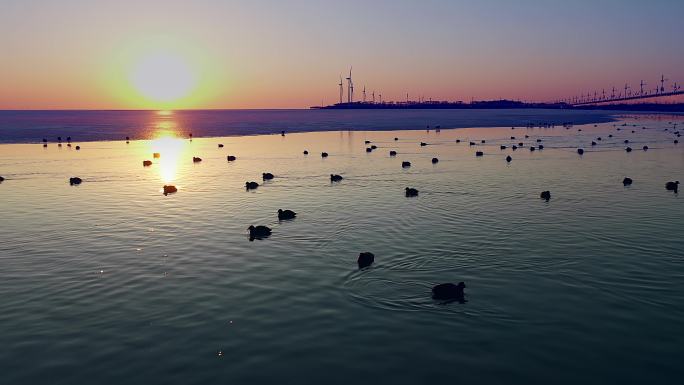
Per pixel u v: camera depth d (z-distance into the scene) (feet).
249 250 78.84
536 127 458.09
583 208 108.06
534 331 51.96
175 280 66.28
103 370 45.21
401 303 58.75
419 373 44.60
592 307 57.36
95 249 80.12
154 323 54.03
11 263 73.51
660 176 155.33
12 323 54.19
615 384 42.98
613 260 72.84
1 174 163.53
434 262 72.43
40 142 297.94
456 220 97.09
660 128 426.92
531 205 111.34
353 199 119.34
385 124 532.73
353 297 60.44
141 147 268.62
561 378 43.86
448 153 231.09
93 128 467.52
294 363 46.19
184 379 43.83
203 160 204.74
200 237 86.63
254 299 59.98
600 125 487.20
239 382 43.34
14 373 44.78
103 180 151.33
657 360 46.47
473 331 52.01
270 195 125.39
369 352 47.98
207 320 54.65
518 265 70.95
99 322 54.34
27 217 102.73
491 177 154.61
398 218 98.99
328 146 272.51
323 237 85.66
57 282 65.87
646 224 93.71
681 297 59.88
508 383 43.14
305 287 63.52
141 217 101.91
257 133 390.21
